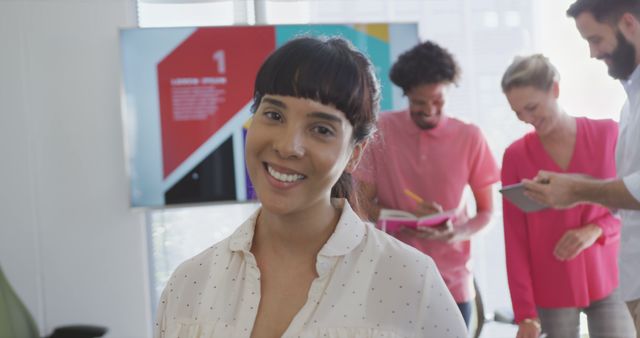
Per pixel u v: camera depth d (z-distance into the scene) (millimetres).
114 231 3277
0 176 3201
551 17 3102
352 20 3262
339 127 839
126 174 3207
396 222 2906
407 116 2930
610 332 2625
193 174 3203
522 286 2678
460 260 2930
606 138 2605
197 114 3186
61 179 3244
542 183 2512
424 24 3227
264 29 3172
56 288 3254
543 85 2625
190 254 3312
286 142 819
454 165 2939
